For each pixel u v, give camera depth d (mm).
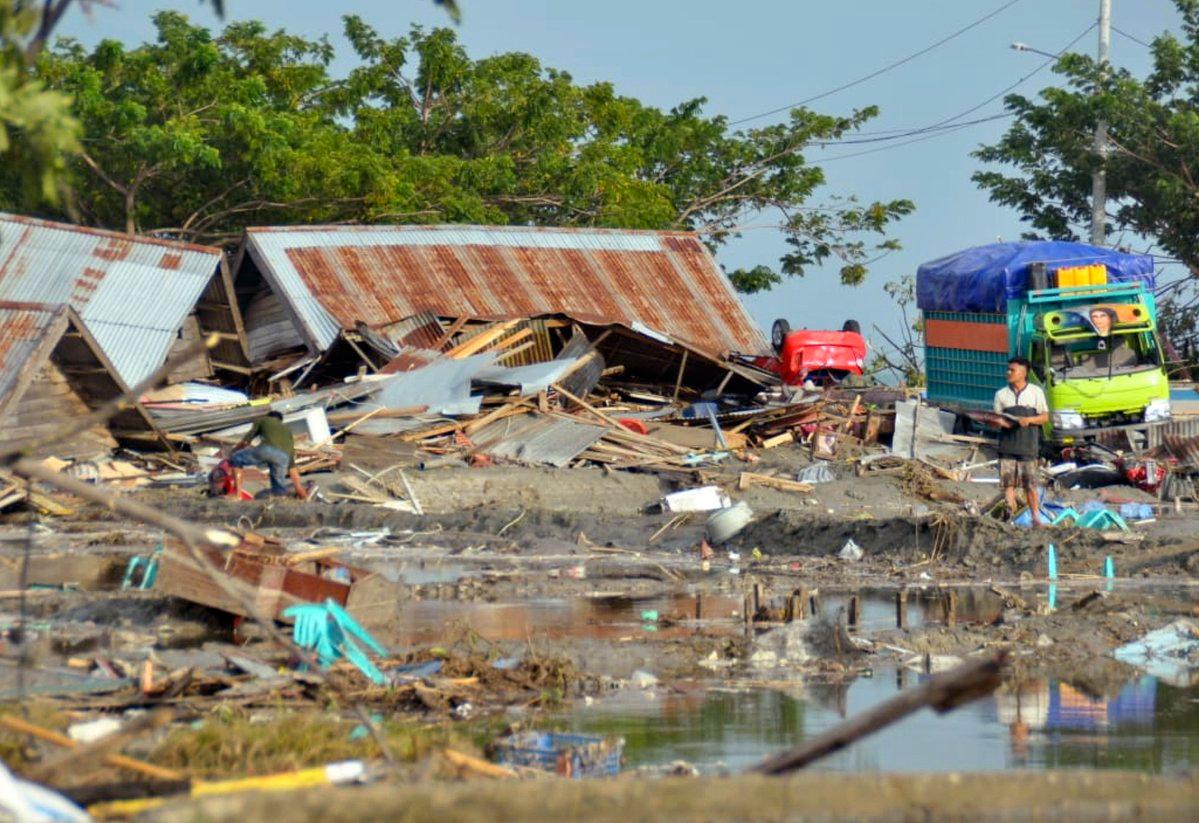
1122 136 120062
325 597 33438
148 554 48750
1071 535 50562
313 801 16219
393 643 33844
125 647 32156
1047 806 17141
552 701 29328
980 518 51750
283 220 111062
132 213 101125
